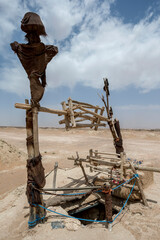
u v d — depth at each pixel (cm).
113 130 810
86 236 462
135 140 3450
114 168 734
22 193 853
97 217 766
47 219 543
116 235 468
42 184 520
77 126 664
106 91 786
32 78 502
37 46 489
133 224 519
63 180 941
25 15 488
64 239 449
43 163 1631
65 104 645
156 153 2045
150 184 838
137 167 657
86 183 828
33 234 473
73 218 546
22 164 1622
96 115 734
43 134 4781
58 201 642
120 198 701
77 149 2477
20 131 5622
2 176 1280
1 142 1767
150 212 580
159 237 456
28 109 514
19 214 641
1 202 800
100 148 2519
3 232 527
